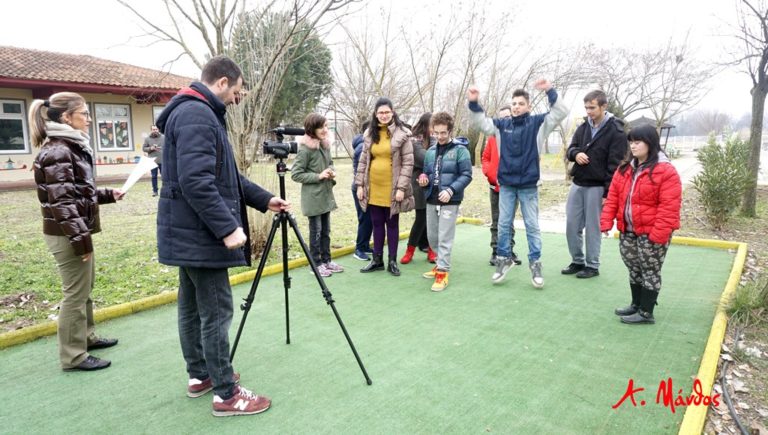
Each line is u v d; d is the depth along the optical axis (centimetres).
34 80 1509
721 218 745
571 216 499
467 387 280
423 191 550
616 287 467
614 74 1616
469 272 526
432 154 479
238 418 251
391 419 248
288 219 289
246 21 550
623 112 1705
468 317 391
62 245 287
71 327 298
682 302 421
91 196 302
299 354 324
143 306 410
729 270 517
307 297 441
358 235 583
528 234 469
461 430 238
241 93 258
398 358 318
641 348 331
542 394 272
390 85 1007
